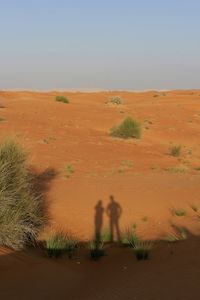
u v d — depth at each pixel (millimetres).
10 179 9289
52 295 6535
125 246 9469
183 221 11516
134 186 14672
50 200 12594
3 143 10047
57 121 34094
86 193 13555
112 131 30047
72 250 8930
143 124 35906
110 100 52594
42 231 9969
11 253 8219
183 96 68312
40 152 22641
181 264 7918
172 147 27062
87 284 7090
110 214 11734
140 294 6520
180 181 15953
